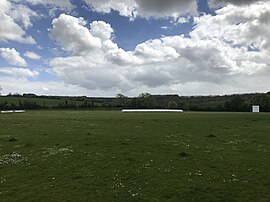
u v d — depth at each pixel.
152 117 79.56
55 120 74.06
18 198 19.16
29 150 32.94
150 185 20.55
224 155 28.52
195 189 19.66
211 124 57.56
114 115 94.31
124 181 21.52
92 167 25.05
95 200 18.47
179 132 45.94
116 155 28.95
